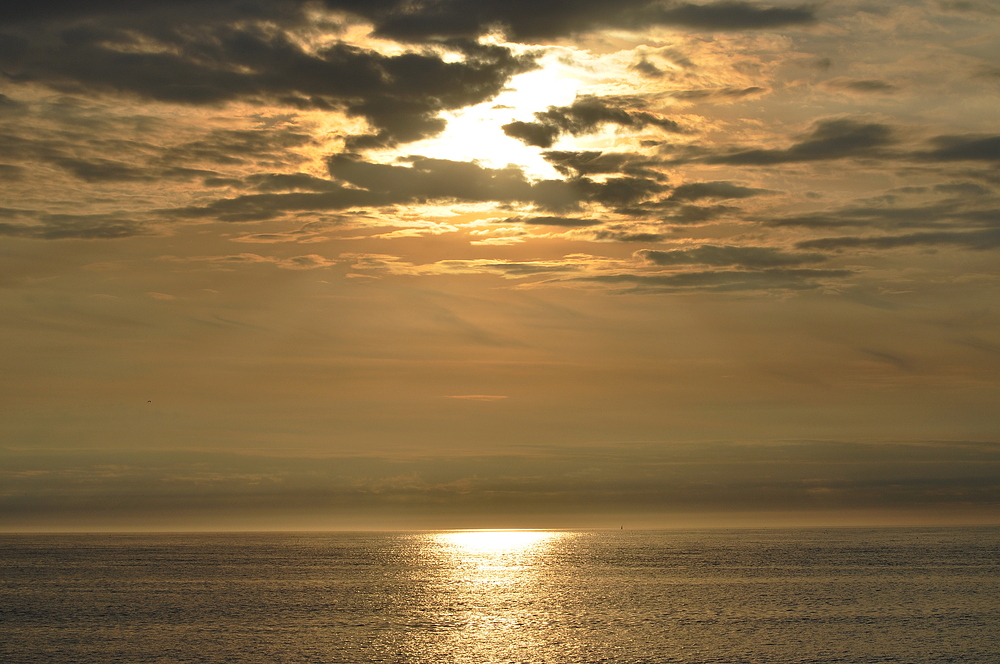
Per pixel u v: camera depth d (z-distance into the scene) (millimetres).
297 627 98625
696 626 97438
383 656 81625
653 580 155750
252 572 180250
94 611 112562
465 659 80062
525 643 87750
